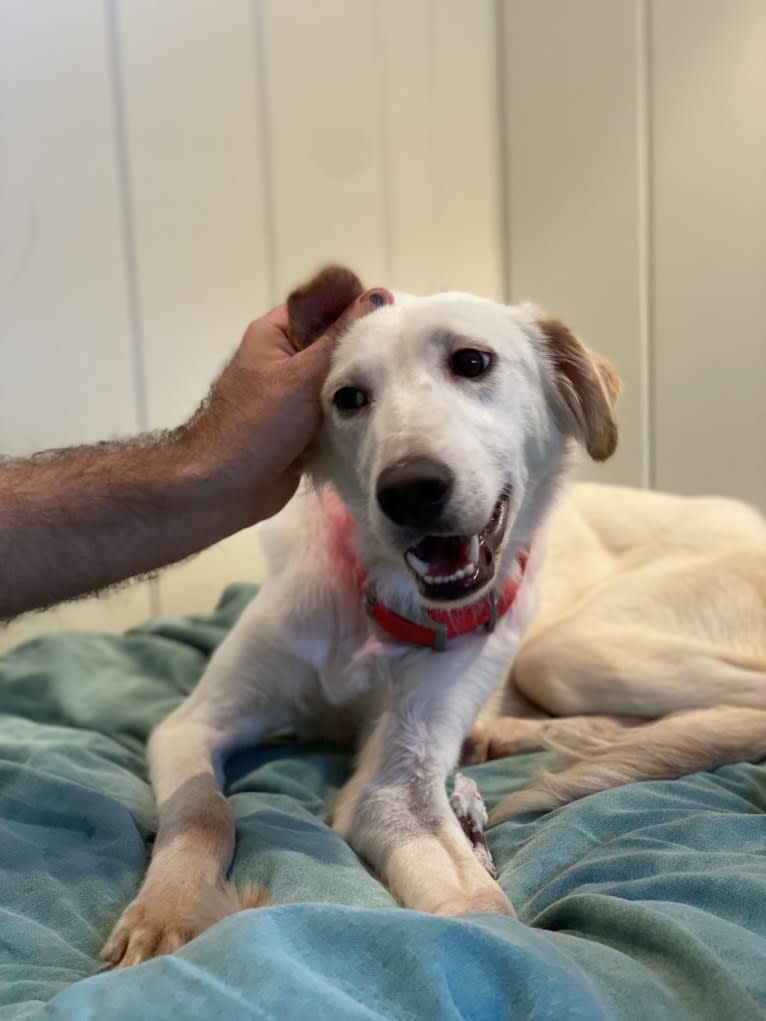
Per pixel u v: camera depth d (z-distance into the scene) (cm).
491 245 107
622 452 100
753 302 89
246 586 82
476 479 43
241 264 87
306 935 28
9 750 53
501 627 55
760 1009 26
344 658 54
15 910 38
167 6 80
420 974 26
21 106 74
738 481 92
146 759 54
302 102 90
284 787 50
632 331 98
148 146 81
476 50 102
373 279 97
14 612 40
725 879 36
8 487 40
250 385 43
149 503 40
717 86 88
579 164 99
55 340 78
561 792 50
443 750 50
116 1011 24
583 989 26
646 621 65
